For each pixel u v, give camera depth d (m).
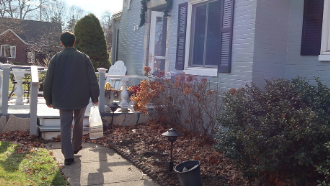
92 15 12.97
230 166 4.46
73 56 4.46
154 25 9.20
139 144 5.66
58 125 6.24
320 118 3.50
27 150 4.89
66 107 4.38
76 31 12.90
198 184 3.56
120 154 5.16
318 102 3.91
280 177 3.70
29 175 3.85
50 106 4.61
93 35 12.88
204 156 4.98
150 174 4.21
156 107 6.98
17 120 6.03
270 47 5.67
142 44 10.24
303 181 3.61
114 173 4.25
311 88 4.20
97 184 3.83
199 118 6.11
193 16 7.56
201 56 7.30
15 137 5.69
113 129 6.75
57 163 4.41
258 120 3.73
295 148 3.43
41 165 4.23
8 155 4.54
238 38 5.92
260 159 3.48
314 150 3.21
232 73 6.04
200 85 5.92
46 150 5.05
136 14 10.86
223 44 6.31
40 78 11.87
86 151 5.27
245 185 3.83
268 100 3.97
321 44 5.17
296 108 3.98
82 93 4.49
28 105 7.29
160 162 4.70
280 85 4.34
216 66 6.78
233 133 3.83
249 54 5.61
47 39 25.64
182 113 6.75
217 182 3.97
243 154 3.81
